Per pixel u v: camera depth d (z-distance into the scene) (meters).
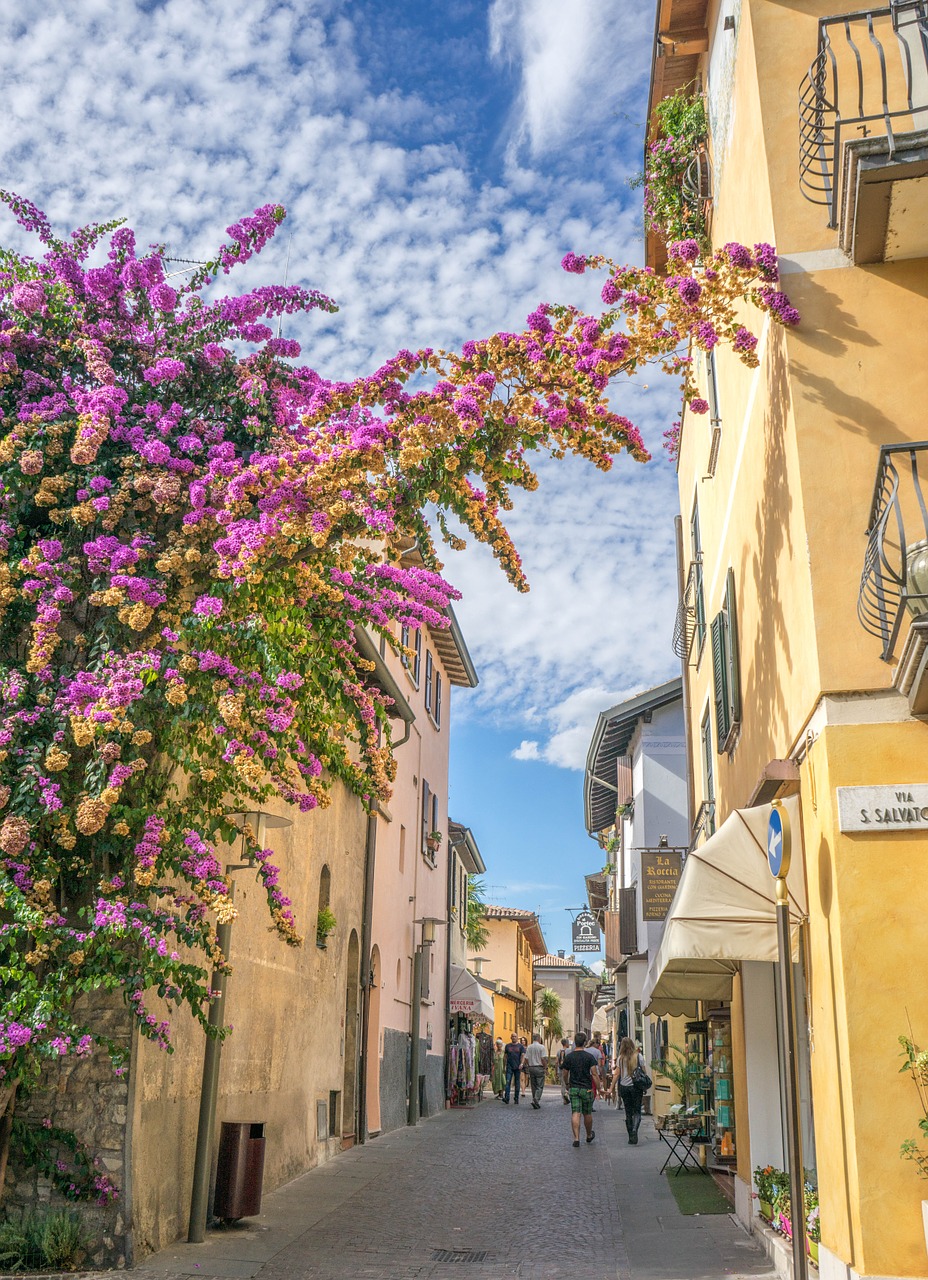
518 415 8.36
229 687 8.48
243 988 11.84
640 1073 19.64
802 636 7.68
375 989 20.20
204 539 8.98
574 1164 16.30
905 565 6.81
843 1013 6.70
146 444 8.76
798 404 7.80
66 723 8.33
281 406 9.42
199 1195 9.80
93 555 8.55
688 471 16.38
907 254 7.90
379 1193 12.94
